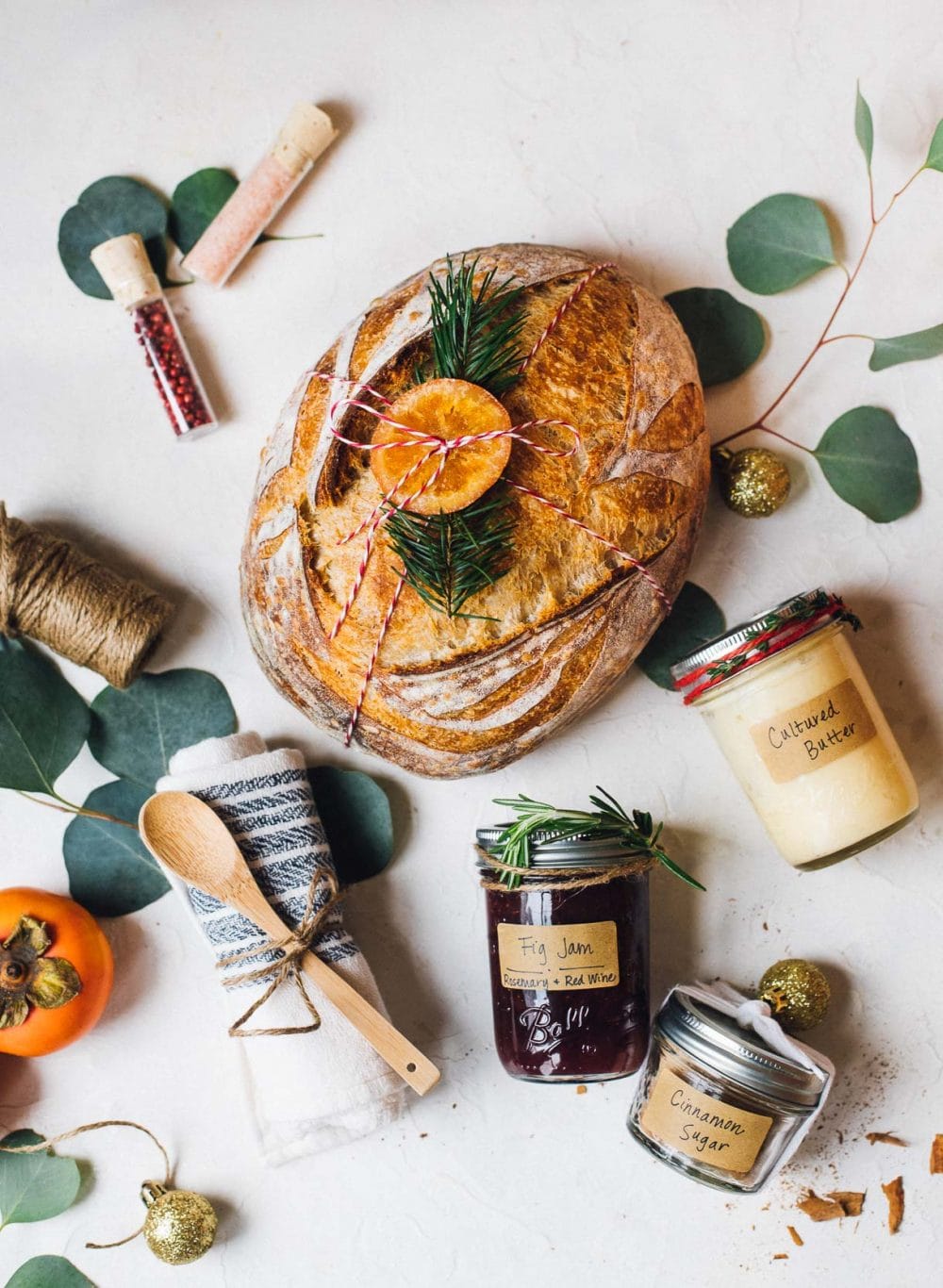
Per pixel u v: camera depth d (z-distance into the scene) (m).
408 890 0.81
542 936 0.74
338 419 0.71
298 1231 0.81
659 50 0.80
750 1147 0.74
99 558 0.81
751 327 0.79
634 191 0.80
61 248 0.81
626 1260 0.80
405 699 0.72
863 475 0.79
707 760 0.80
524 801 0.76
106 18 0.81
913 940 0.80
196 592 0.81
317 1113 0.76
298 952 0.75
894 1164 0.80
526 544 0.71
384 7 0.80
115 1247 0.81
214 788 0.76
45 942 0.76
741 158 0.80
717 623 0.80
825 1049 0.80
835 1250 0.80
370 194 0.80
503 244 0.76
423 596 0.70
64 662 0.81
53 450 0.81
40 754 0.79
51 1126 0.81
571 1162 0.80
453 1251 0.80
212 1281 0.81
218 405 0.81
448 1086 0.81
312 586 0.71
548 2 0.80
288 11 0.80
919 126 0.79
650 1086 0.75
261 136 0.81
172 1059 0.81
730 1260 0.80
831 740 0.73
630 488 0.71
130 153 0.81
